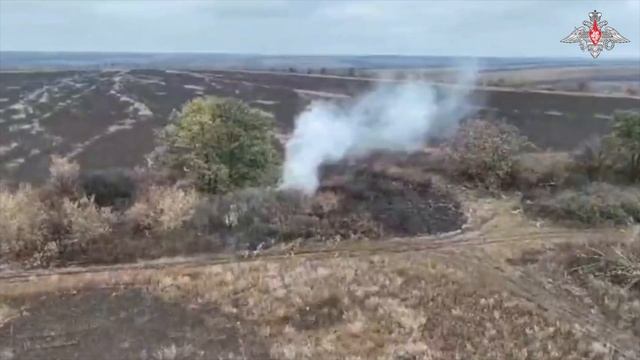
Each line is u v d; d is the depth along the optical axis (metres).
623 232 24.48
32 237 21.94
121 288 19.81
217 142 27.12
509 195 28.84
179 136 27.53
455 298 19.41
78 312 18.25
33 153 37.75
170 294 19.34
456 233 24.41
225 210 24.03
